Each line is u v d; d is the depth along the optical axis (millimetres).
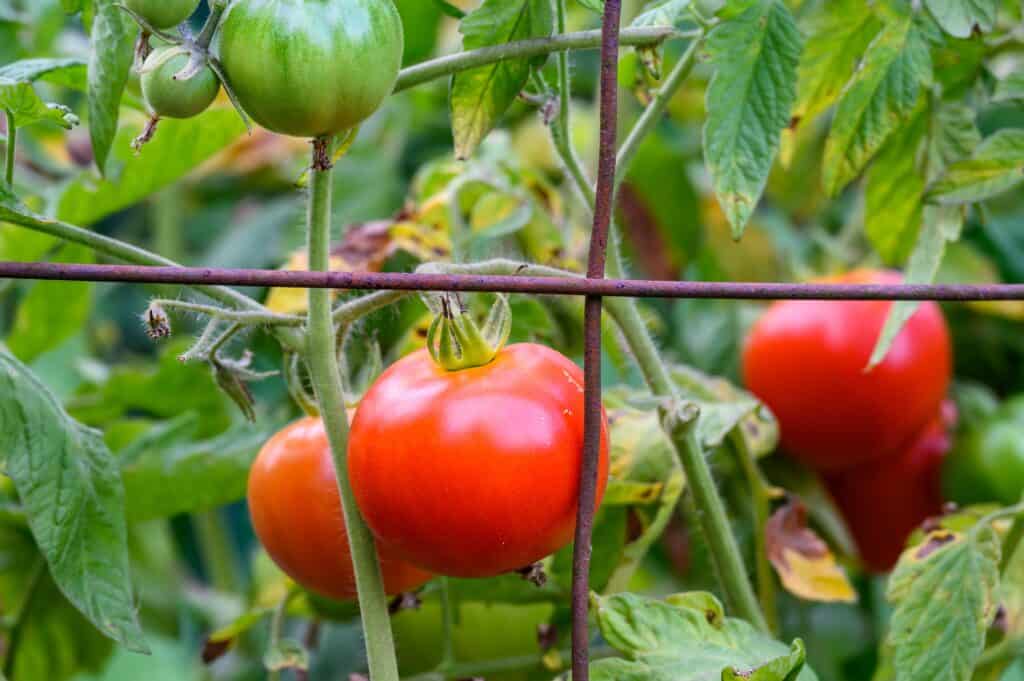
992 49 971
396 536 825
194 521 1427
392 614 959
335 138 826
